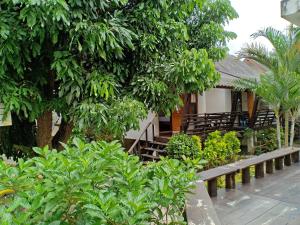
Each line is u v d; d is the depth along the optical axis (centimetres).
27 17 242
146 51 341
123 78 349
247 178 479
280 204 379
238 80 895
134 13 331
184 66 324
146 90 331
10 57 267
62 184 123
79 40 281
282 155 572
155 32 345
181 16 374
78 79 290
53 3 238
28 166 161
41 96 320
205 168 671
